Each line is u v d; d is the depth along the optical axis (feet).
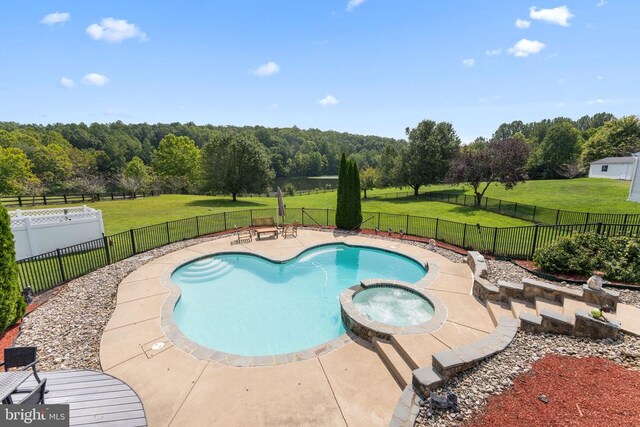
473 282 27.40
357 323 20.99
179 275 33.94
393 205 92.58
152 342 20.25
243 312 26.76
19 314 21.93
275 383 16.55
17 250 36.70
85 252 33.99
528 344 17.35
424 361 17.11
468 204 86.58
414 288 27.17
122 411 11.56
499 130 302.45
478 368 15.48
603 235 31.78
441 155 109.29
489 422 12.30
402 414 13.52
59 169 151.23
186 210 79.51
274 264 37.09
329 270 35.96
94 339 20.57
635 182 66.33
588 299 21.59
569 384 13.94
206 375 17.16
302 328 24.35
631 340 17.28
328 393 15.81
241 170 99.91
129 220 63.16
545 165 159.74
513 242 38.37
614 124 146.82
